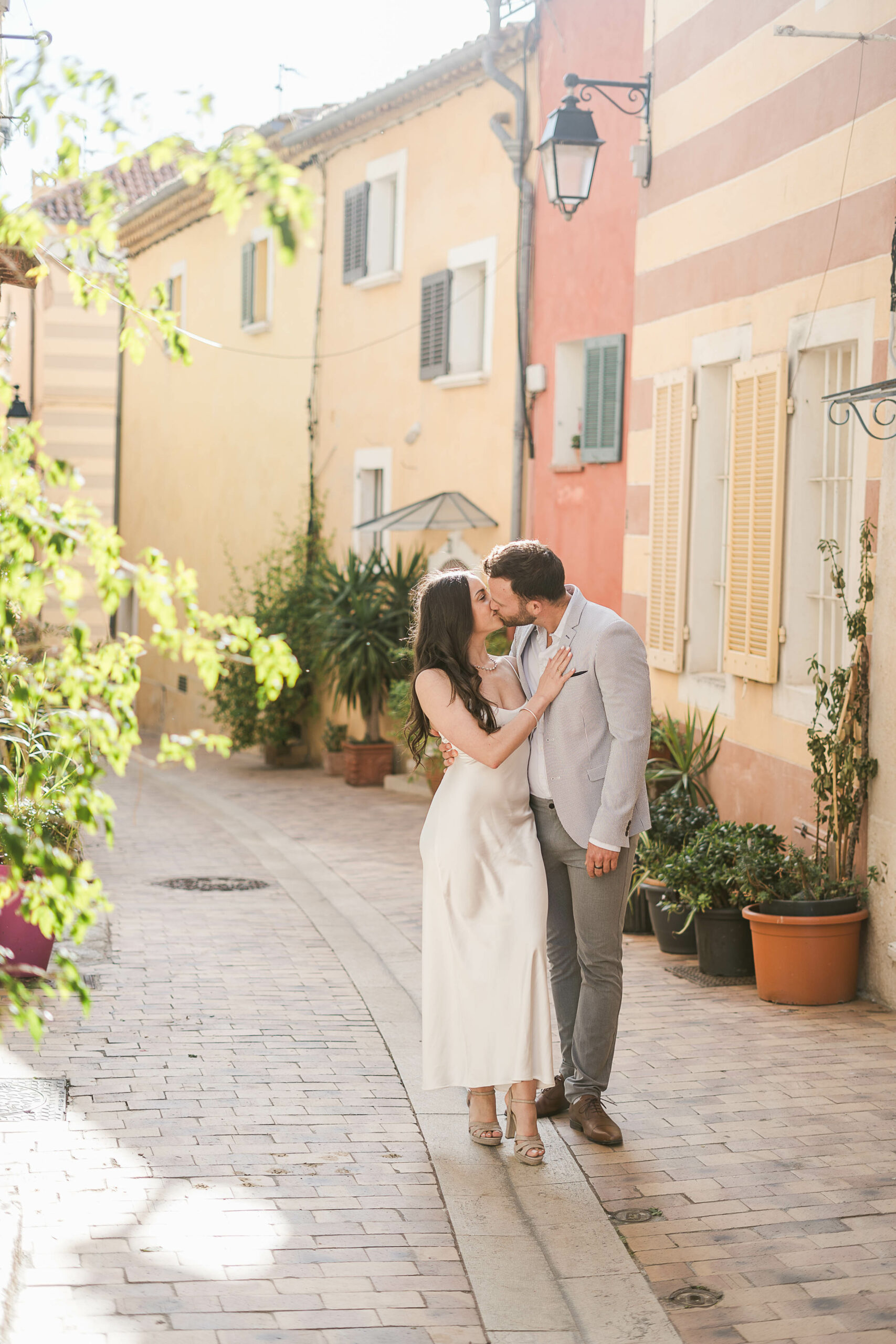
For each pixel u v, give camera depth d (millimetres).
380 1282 3549
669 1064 5461
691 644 9250
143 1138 4473
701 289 9078
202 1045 5523
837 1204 4121
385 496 16500
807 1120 4824
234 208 2371
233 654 2742
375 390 16719
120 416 27281
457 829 4422
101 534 2699
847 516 7434
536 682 4605
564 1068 4914
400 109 15711
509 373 13773
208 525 22359
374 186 16609
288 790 15602
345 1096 4984
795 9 7688
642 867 7910
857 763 6461
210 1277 3521
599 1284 3582
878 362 6684
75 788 2812
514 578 4398
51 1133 4465
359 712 16891
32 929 6145
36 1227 3748
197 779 16750
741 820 8305
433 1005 4484
